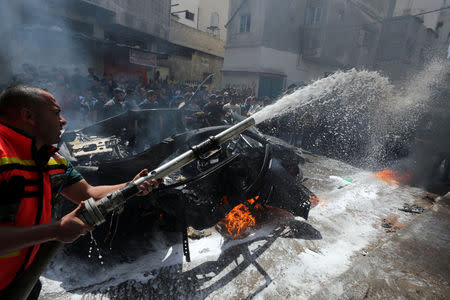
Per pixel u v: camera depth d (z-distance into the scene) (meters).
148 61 13.24
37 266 1.00
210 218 2.64
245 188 2.97
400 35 17.44
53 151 1.06
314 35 15.84
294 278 2.28
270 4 14.55
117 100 4.78
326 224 3.29
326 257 2.61
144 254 2.45
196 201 2.55
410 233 2.19
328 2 15.33
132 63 12.77
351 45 17.31
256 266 2.40
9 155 0.88
